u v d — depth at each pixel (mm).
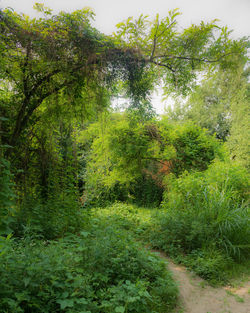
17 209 3916
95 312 2121
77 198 5039
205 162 7875
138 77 4297
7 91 4031
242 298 2914
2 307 1787
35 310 1957
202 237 4254
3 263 2051
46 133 4602
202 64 4676
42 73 3973
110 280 2721
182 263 3854
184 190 5723
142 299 2430
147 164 9703
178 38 4309
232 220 4438
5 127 3967
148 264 3141
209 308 2691
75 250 2945
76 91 4207
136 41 4066
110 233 3381
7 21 3445
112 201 9789
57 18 3754
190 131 8477
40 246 2775
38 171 4672
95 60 3967
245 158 10312
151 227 5098
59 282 2193
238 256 4004
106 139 7883
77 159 5449
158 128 8203
